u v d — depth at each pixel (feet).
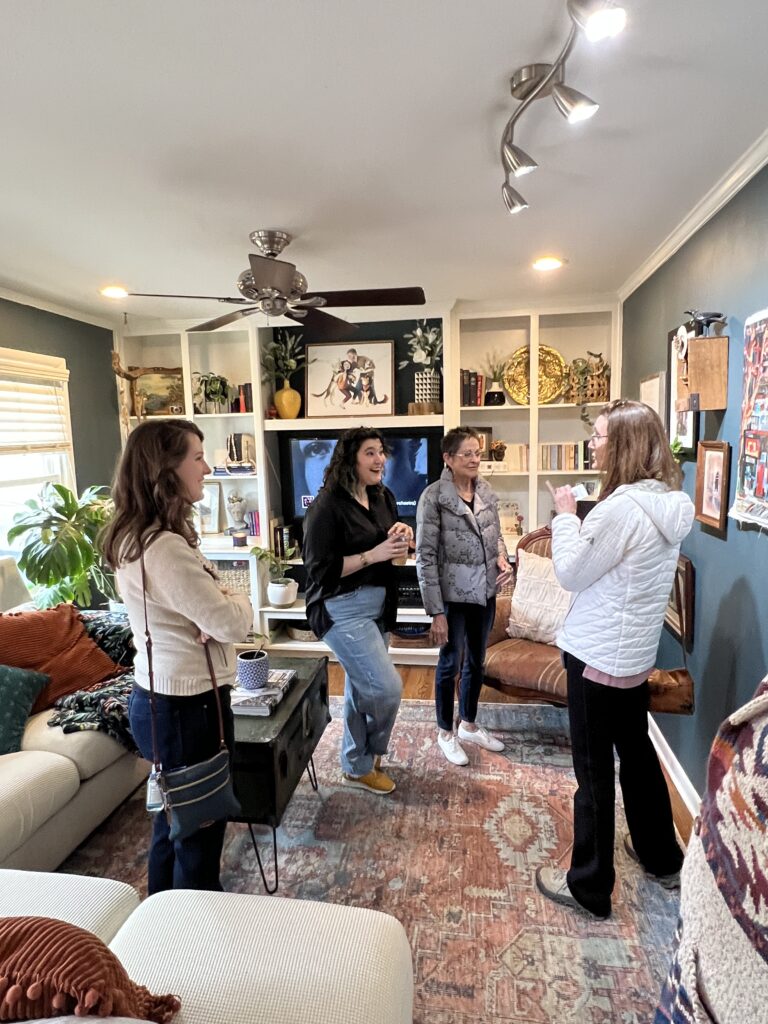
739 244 5.94
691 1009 2.18
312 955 3.49
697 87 4.50
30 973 2.47
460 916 5.72
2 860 5.41
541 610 9.07
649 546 4.82
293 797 7.68
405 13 3.65
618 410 5.07
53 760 6.25
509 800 7.53
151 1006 3.02
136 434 4.58
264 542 13.03
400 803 7.51
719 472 6.31
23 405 10.58
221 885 5.56
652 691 6.68
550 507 13.03
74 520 9.92
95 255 8.40
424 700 10.68
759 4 3.59
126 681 7.66
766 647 5.33
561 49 4.04
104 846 6.84
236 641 4.66
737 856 2.02
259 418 12.75
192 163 5.65
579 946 5.35
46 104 4.62
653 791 5.73
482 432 12.81
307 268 9.33
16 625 7.63
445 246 8.29
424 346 12.50
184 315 12.44
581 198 6.61
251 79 4.34
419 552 7.89
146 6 3.54
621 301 11.40
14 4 3.48
